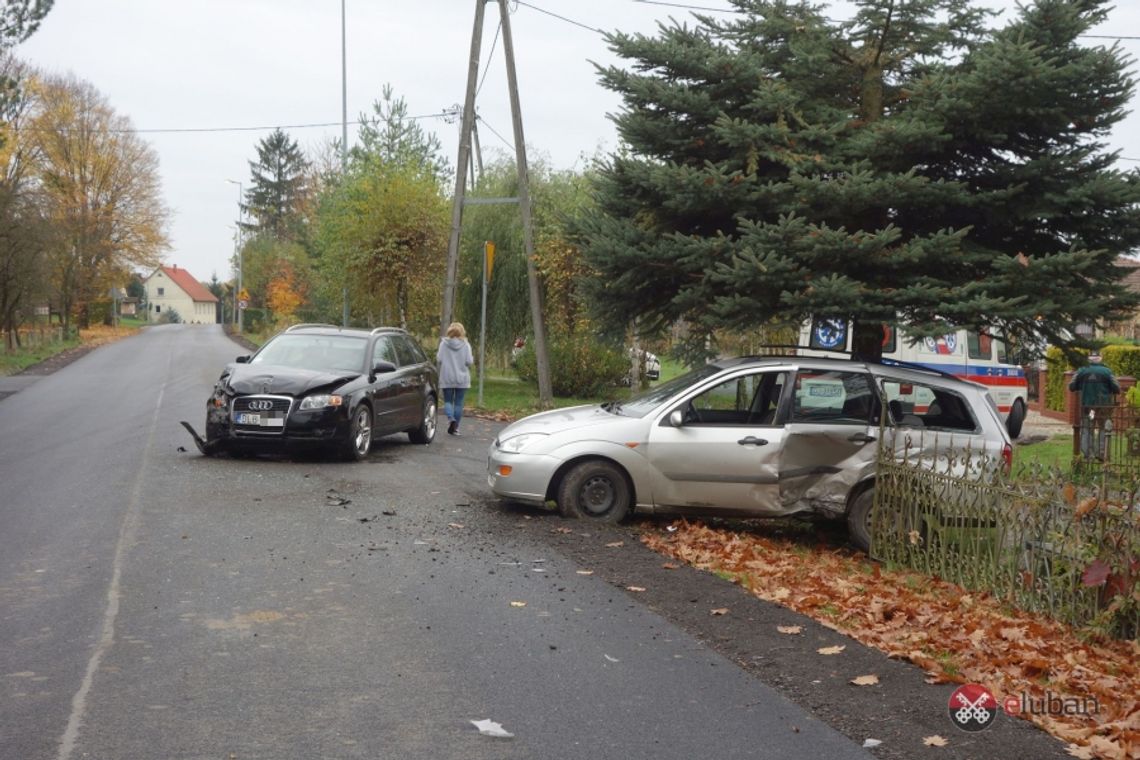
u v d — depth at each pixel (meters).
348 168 36.03
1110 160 11.41
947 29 12.10
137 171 74.44
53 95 69.75
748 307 11.08
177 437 16.28
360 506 10.73
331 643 6.23
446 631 6.53
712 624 6.80
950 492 8.56
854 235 10.70
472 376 33.78
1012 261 10.59
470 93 24.44
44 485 11.74
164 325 105.88
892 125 11.02
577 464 10.20
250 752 4.62
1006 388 20.77
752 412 10.23
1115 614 7.02
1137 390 19.98
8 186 42.22
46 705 5.12
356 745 4.73
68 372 35.09
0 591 7.25
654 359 32.06
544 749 4.73
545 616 6.91
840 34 12.44
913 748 4.80
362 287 31.19
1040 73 10.43
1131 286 11.81
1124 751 4.77
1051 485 7.65
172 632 6.37
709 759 4.65
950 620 7.14
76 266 64.94
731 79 11.84
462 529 9.68
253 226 98.62
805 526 11.10
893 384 10.03
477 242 29.94
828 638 6.55
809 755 4.71
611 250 11.67
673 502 10.11
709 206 11.55
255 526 9.59
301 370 14.30
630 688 5.56
